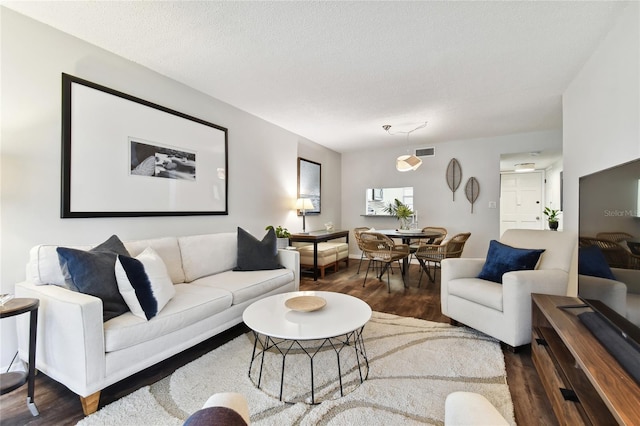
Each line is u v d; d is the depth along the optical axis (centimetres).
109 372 154
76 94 219
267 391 166
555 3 181
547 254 243
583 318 153
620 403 88
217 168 338
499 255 253
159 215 276
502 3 181
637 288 115
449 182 541
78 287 164
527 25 202
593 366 109
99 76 233
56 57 210
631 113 179
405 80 289
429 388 167
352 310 191
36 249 181
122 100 247
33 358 150
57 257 182
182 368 191
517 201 725
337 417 144
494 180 508
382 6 184
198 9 188
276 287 280
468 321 241
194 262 269
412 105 356
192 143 307
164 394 163
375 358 201
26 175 197
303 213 483
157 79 275
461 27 205
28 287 174
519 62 253
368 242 421
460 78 284
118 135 245
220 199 342
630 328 120
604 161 216
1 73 187
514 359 202
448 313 261
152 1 182
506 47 230
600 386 97
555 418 144
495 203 507
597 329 139
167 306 191
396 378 177
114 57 243
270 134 428
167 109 282
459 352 209
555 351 158
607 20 196
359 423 139
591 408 111
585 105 254
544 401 157
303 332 156
